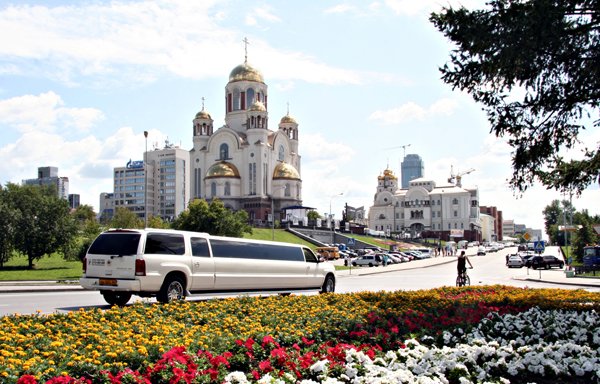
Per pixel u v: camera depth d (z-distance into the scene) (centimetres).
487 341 1178
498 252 12794
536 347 1066
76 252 5425
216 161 11512
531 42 1452
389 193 16538
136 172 19238
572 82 1559
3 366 740
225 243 2080
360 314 1488
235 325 1228
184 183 18950
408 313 1466
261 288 2194
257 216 10925
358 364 902
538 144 1645
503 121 1645
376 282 3878
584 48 1530
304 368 870
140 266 1758
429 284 3631
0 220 5100
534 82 1591
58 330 1095
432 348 1062
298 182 11600
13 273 4406
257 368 891
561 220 17688
